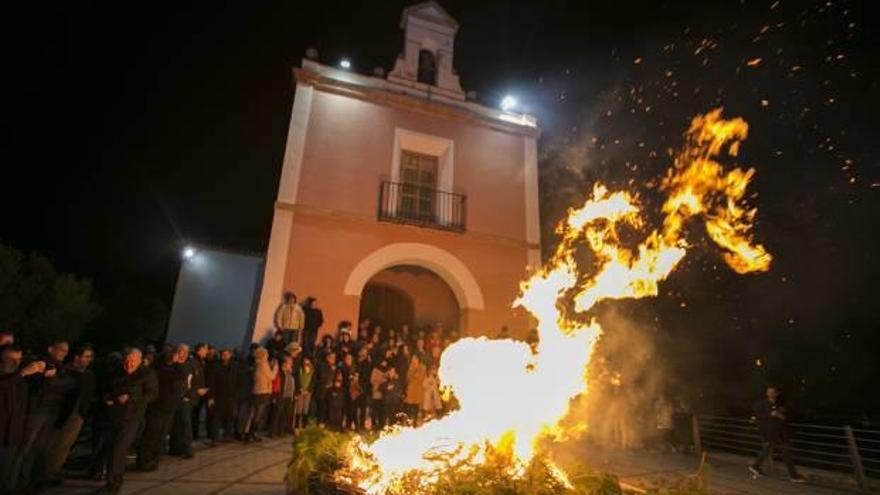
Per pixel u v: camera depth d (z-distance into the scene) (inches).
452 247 526.0
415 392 424.2
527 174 579.8
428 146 552.7
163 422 264.7
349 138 518.9
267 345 409.7
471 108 585.9
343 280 477.4
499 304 523.8
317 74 523.2
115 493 219.8
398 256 503.2
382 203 508.1
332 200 494.3
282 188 480.4
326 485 172.6
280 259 462.3
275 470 267.7
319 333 456.4
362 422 414.3
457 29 613.6
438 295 553.6
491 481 153.0
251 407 339.3
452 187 543.8
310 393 384.2
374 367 418.6
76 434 242.4
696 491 154.3
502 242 542.3
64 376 245.3
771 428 343.3
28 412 229.6
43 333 672.4
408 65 577.6
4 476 213.0
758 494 285.9
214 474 257.1
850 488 313.4
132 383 231.3
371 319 530.9
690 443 445.7
